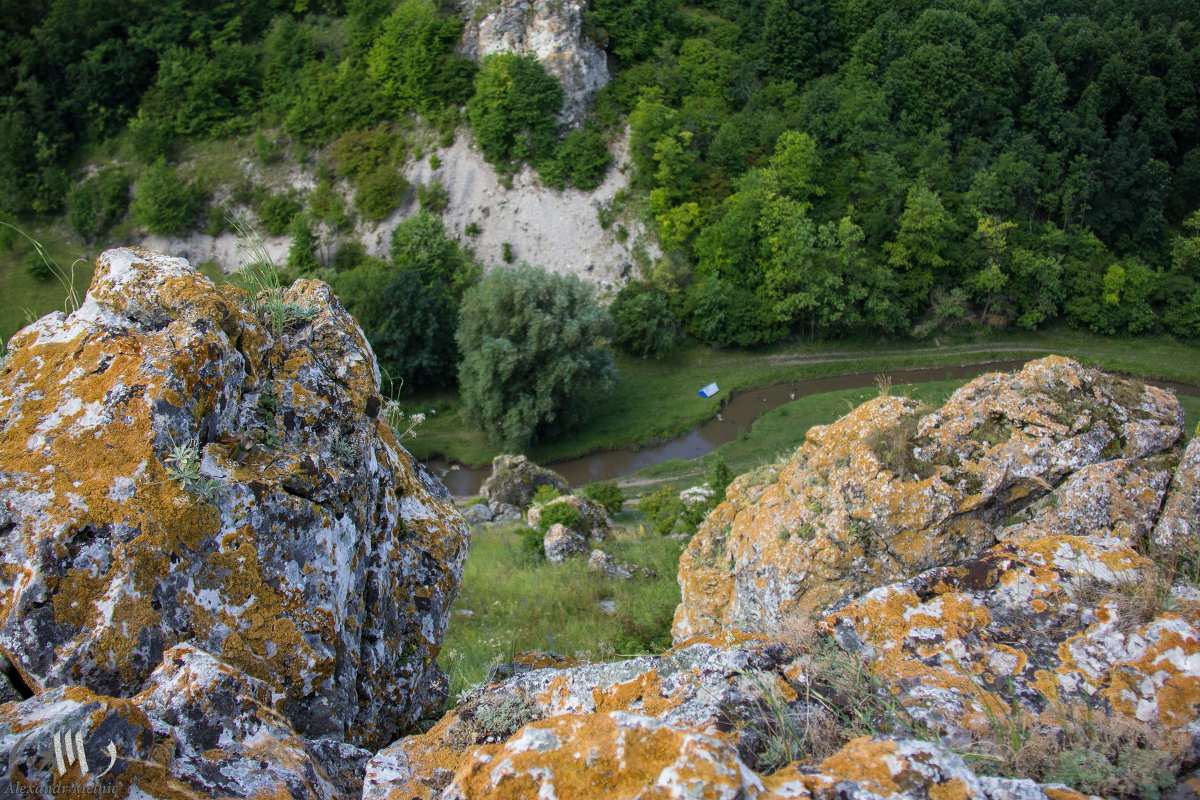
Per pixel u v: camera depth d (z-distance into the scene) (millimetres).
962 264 56906
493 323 43406
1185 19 76812
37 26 65750
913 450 7957
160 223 59281
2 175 59125
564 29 62156
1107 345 55375
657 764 3027
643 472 41594
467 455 44250
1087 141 62656
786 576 8312
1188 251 57406
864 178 60125
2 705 3305
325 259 58031
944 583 4898
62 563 3918
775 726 3934
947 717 4012
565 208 60094
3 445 4219
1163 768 3447
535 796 3000
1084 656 4238
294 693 4465
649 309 52844
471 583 15820
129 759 3121
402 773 4059
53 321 4797
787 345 55500
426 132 62281
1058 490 7270
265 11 71312
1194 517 6312
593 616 13742
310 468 4914
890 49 68938
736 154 61188
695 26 73625
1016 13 72562
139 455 4242
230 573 4379
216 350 4660
